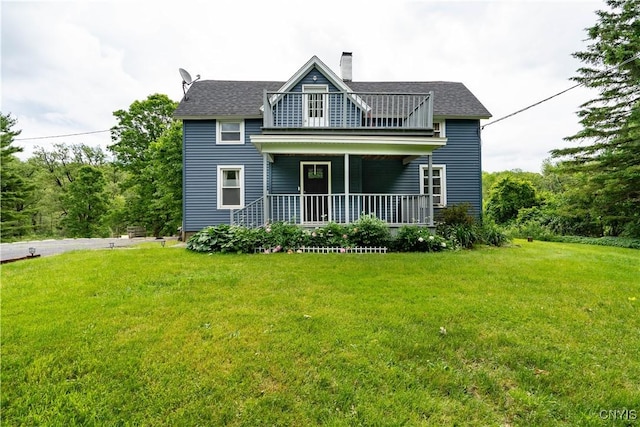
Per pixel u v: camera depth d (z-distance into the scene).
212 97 11.18
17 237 22.12
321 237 7.31
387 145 7.86
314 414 1.82
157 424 1.75
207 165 10.55
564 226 15.01
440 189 10.80
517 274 4.89
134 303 3.48
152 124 21.12
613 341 2.70
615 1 12.41
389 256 6.43
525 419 1.81
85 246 9.93
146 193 20.48
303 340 2.64
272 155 9.46
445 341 2.66
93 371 2.20
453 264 5.61
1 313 3.17
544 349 2.55
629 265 5.77
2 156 20.73
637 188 12.05
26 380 2.10
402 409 1.87
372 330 2.85
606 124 12.98
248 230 7.34
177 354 2.42
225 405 1.88
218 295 3.80
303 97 9.32
